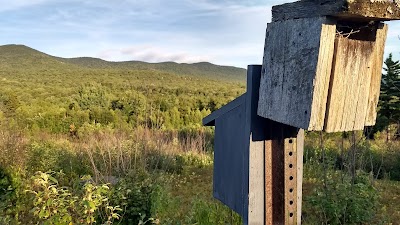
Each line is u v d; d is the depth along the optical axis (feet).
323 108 4.38
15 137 26.16
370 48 4.48
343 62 4.38
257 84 5.74
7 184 18.12
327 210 15.10
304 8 4.55
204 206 10.88
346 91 4.44
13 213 16.47
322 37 4.25
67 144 36.55
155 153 30.55
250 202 5.82
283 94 4.92
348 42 4.38
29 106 75.61
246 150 5.92
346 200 15.49
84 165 25.96
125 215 16.33
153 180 21.01
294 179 5.75
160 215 16.34
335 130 4.43
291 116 4.72
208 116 8.29
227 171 7.23
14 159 22.72
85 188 9.63
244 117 6.22
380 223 15.49
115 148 28.22
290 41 4.81
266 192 5.78
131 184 18.22
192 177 28.94
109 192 15.14
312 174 24.13
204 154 38.17
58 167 24.90
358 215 15.48
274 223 5.83
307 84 4.41
